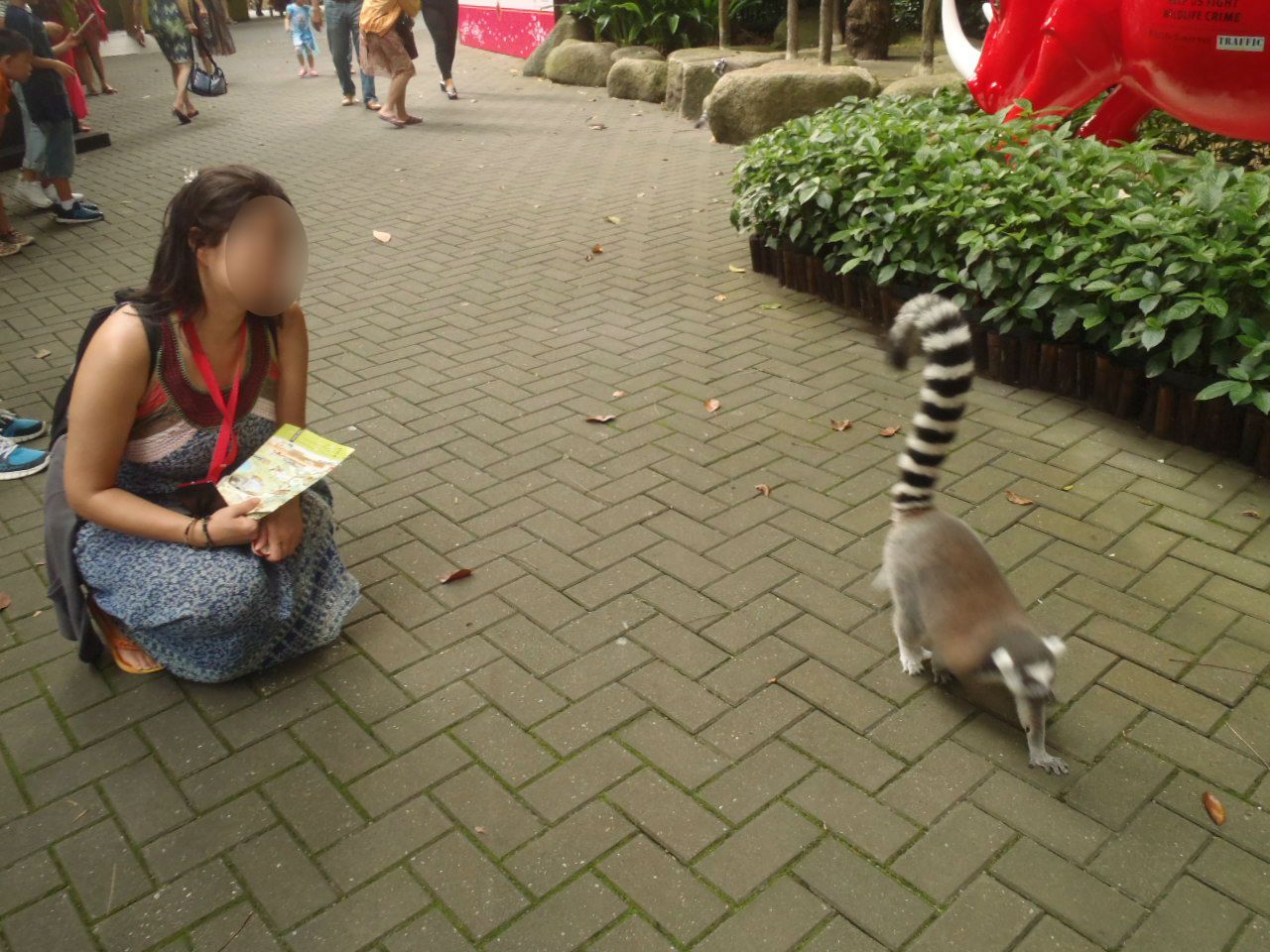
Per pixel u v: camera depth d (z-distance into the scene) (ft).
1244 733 9.71
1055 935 7.87
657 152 33.04
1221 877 8.31
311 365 18.26
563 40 47.09
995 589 9.70
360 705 10.35
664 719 10.05
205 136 37.99
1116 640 10.95
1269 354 13.20
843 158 18.70
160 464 10.03
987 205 16.21
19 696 10.61
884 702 10.21
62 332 19.98
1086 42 19.63
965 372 9.89
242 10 77.77
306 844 8.82
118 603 10.06
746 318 19.58
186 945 7.97
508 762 9.61
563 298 21.03
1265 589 11.60
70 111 26.81
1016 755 9.55
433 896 8.30
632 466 14.52
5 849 8.84
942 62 35.83
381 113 38.27
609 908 8.15
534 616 11.55
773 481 14.05
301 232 9.09
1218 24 16.75
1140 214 14.94
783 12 45.93
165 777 9.54
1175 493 13.46
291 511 10.21
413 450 15.14
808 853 8.60
